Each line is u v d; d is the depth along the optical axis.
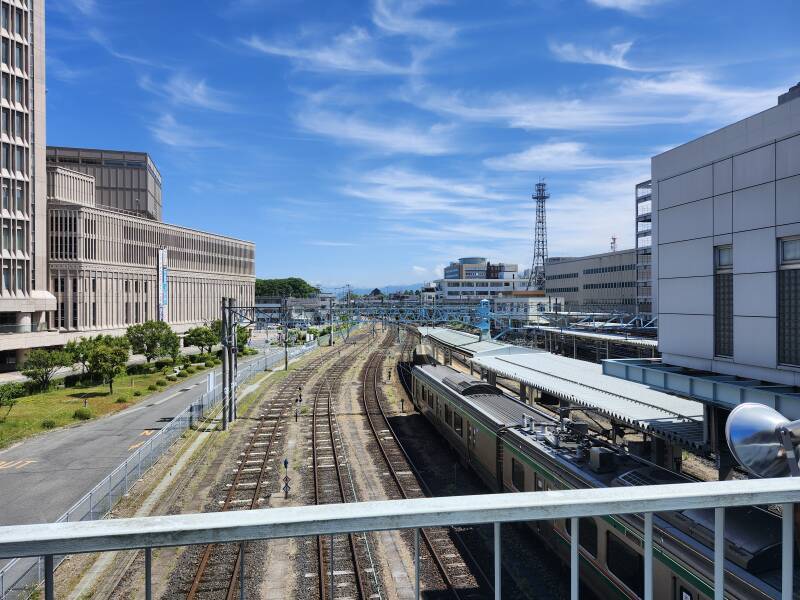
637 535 9.36
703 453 12.80
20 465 21.44
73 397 35.50
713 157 13.05
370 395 36.81
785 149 10.94
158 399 35.75
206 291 77.38
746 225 12.00
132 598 11.74
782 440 6.05
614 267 73.62
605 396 17.09
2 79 46.66
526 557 13.51
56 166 52.06
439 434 25.78
